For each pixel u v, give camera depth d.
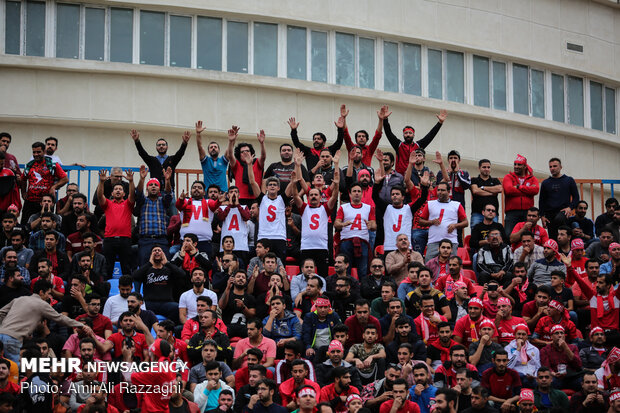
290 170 23.47
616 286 21.89
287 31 31.03
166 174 22.66
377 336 18.78
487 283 20.31
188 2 29.84
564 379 19.12
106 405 16.98
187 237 21.38
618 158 35.66
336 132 31.28
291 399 17.44
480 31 33.59
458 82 33.25
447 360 18.48
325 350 18.44
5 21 28.84
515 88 34.19
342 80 31.48
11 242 21.61
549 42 34.84
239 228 22.20
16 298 18.31
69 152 29.25
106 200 22.11
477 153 33.22
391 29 32.09
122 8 29.66
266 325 19.36
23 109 28.78
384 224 22.36
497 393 18.16
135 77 29.59
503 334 19.53
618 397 17.88
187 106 29.91
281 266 20.98
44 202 22.17
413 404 17.12
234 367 18.50
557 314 20.05
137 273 20.69
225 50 30.39
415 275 20.25
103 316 19.03
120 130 29.70
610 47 35.78
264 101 30.61
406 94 32.03
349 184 23.45
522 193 24.38
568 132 34.81
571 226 24.78
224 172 24.12
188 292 20.19
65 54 29.14
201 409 17.25
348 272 22.02
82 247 22.19
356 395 16.94
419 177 24.09
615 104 36.00
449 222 22.25
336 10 31.47
